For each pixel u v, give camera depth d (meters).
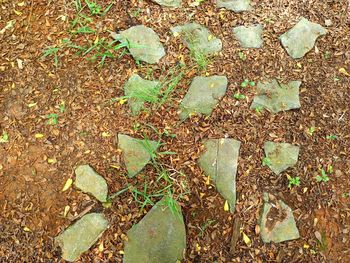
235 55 2.14
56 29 2.13
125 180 1.82
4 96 1.96
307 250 1.77
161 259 1.71
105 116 1.94
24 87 1.98
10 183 1.80
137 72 2.06
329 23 2.27
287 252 1.76
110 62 2.07
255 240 1.77
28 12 2.17
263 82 2.08
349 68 2.15
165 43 2.15
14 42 2.09
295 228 1.79
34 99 1.96
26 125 1.90
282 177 1.87
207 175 1.85
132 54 2.09
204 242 1.75
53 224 1.75
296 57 2.16
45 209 1.77
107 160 1.85
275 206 1.82
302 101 2.04
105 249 1.71
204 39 2.18
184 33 2.18
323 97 2.06
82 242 1.72
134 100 1.98
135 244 1.72
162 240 1.73
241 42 2.18
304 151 1.93
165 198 1.79
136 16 2.21
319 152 1.94
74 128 1.91
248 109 2.00
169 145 1.90
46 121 1.91
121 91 2.00
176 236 1.74
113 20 2.18
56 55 2.05
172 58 2.11
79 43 2.10
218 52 2.14
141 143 1.88
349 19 2.29
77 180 1.81
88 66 2.04
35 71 2.02
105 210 1.77
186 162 1.87
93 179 1.81
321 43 2.21
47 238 1.73
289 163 1.90
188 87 2.04
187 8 2.26
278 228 1.79
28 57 2.05
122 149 1.87
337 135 1.98
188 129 1.94
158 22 2.21
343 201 1.86
